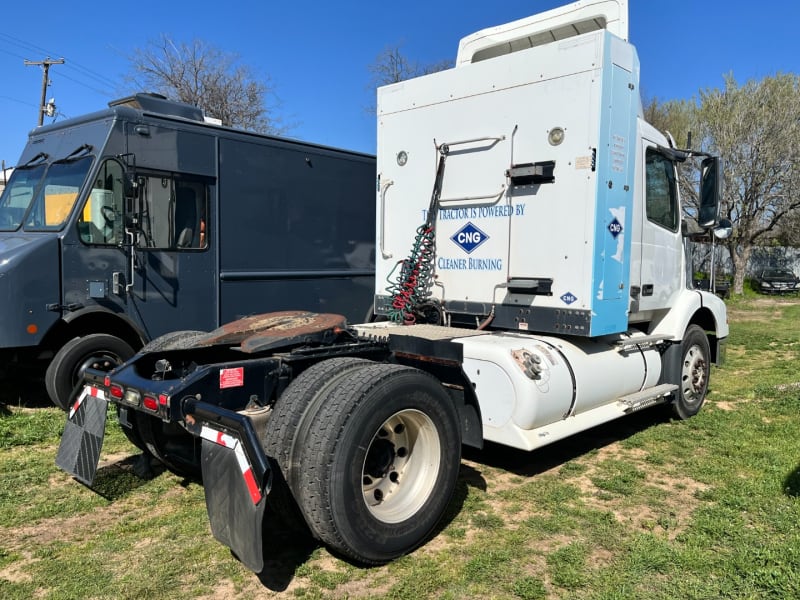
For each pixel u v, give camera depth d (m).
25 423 5.86
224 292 7.55
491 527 3.95
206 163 7.34
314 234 8.66
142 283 6.74
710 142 27.62
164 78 27.47
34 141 7.48
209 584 3.23
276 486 3.33
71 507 4.14
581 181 4.89
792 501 4.32
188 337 4.76
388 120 6.19
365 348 4.27
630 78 5.11
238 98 28.58
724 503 4.31
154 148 6.84
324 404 3.29
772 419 6.73
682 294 6.77
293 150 8.33
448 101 5.70
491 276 5.46
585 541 3.77
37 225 6.65
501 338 4.92
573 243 4.96
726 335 7.48
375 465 3.59
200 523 3.89
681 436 6.01
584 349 5.23
